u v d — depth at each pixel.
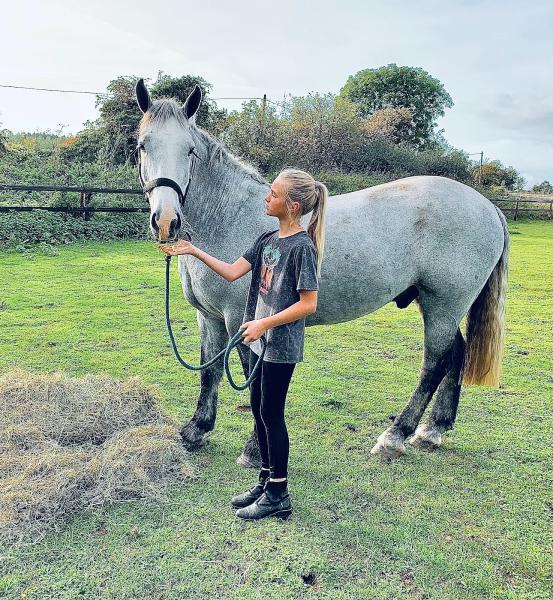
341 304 2.90
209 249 2.74
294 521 2.33
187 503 2.43
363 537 2.24
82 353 4.44
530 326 6.04
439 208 2.91
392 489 2.63
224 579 1.95
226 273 2.32
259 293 2.25
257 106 21.06
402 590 1.95
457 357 3.16
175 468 2.67
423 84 38.22
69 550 2.09
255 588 1.91
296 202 2.10
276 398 2.23
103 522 2.27
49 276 7.31
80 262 8.35
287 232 2.17
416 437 3.14
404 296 3.14
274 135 20.77
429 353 3.04
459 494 2.61
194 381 3.93
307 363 4.56
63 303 6.01
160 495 2.46
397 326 5.89
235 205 2.74
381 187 3.07
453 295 2.96
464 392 3.99
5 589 1.88
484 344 3.15
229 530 2.24
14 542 2.11
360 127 24.08
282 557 2.08
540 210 21.20
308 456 2.93
